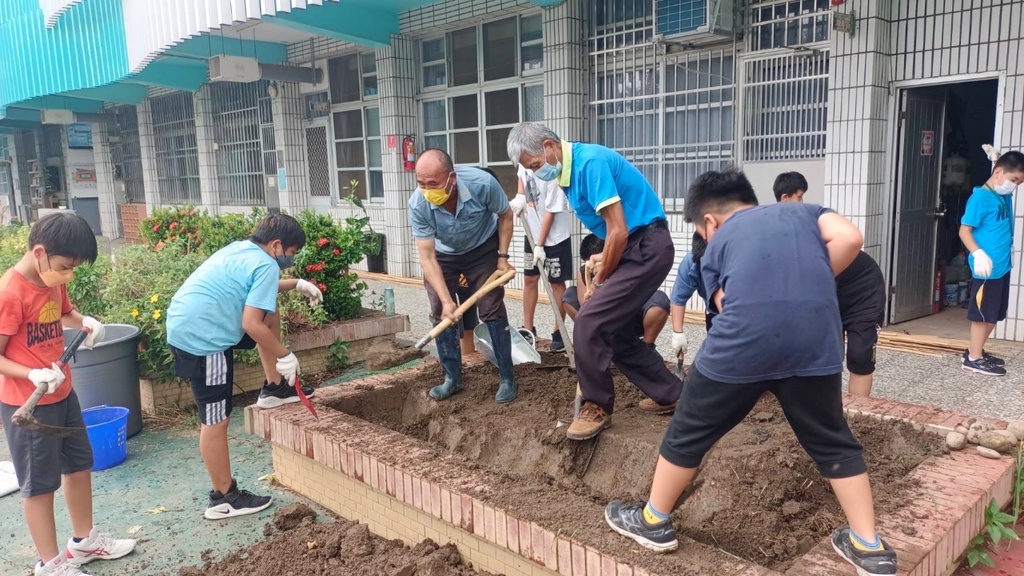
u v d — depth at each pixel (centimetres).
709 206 259
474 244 437
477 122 966
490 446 384
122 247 677
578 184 330
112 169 1838
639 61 780
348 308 679
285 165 1235
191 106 1511
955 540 258
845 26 615
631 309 336
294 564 318
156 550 345
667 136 773
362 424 382
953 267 774
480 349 436
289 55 1195
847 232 226
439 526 314
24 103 1569
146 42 952
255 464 444
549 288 454
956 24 595
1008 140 582
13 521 380
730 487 302
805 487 304
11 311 292
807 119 671
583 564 251
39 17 1207
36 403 286
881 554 221
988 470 299
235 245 372
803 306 217
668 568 235
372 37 973
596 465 351
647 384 373
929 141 690
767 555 271
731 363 222
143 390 540
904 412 359
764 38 684
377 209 1116
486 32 930
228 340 356
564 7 802
